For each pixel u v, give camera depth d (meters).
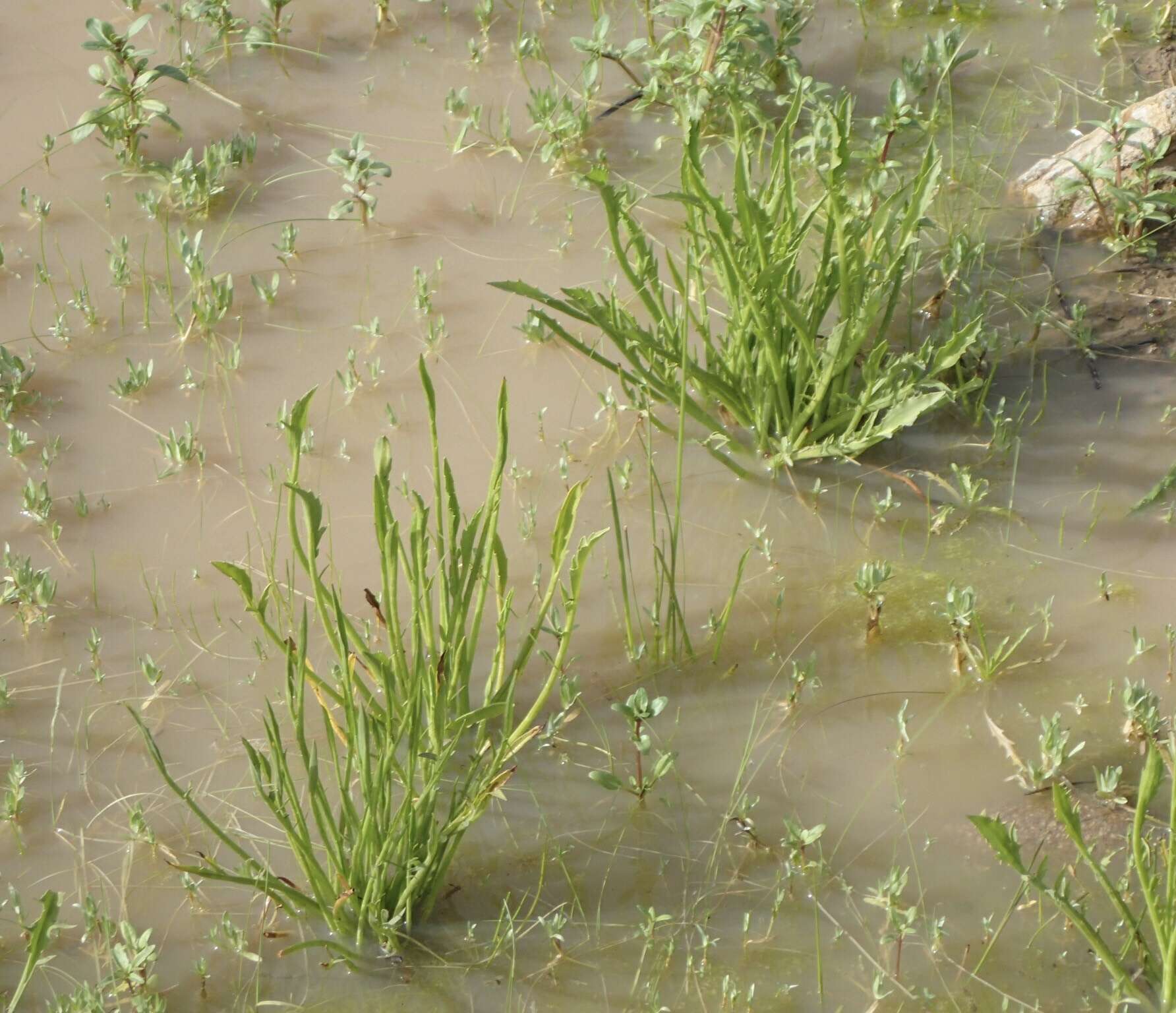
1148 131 6.07
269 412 5.29
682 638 4.48
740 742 4.19
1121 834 3.84
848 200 5.57
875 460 5.09
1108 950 3.44
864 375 4.82
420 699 3.62
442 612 3.59
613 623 4.55
